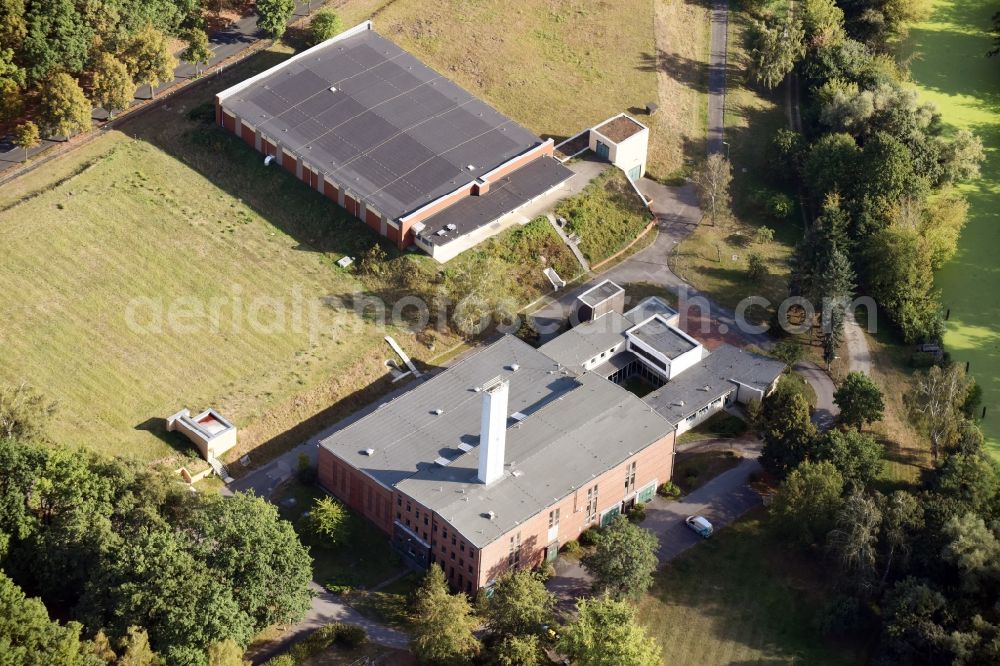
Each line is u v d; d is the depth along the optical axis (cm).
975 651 19025
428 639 18288
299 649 18600
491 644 19050
